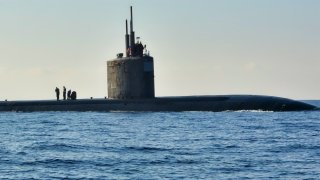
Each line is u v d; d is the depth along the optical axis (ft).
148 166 206.28
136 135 318.45
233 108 506.89
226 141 284.41
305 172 193.67
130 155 233.55
